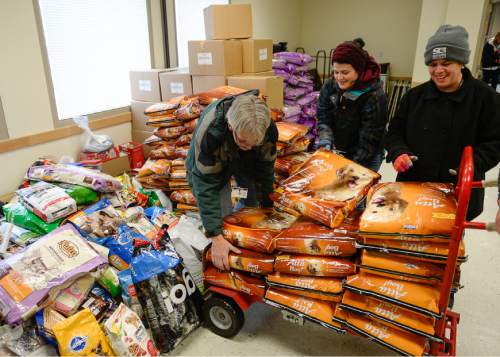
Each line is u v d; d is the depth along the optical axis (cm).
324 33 695
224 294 171
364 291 129
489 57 622
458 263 119
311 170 169
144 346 155
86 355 147
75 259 170
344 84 194
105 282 177
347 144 217
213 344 179
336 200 146
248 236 157
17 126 254
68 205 204
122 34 335
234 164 167
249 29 306
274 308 204
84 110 311
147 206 257
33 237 198
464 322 192
